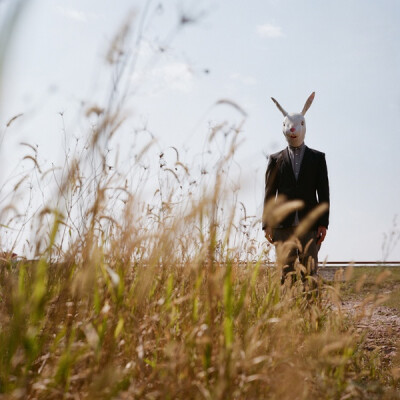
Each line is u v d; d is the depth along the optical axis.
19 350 1.68
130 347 1.99
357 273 9.02
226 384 1.74
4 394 1.50
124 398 1.59
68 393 1.60
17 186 1.97
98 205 1.93
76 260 1.96
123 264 2.14
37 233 1.69
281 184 5.03
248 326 2.40
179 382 1.77
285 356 2.15
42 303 1.60
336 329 2.79
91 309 2.04
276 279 2.78
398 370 2.75
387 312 5.75
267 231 4.91
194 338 2.00
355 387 2.32
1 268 2.14
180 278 2.49
